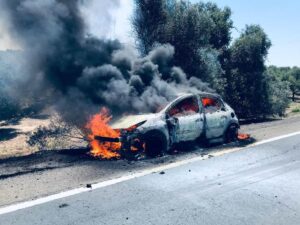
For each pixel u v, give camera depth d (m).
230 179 6.00
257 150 8.30
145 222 4.22
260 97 17.75
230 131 9.27
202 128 8.37
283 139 9.70
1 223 4.23
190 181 5.89
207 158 7.53
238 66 17.86
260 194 5.24
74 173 6.38
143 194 5.22
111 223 4.20
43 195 5.20
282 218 4.34
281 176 6.18
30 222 4.25
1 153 9.42
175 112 8.21
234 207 4.71
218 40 17.92
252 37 17.59
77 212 4.54
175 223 4.19
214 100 9.16
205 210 4.61
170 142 7.80
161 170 6.57
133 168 6.71
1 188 5.57
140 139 7.34
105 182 5.82
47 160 7.52
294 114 20.05
